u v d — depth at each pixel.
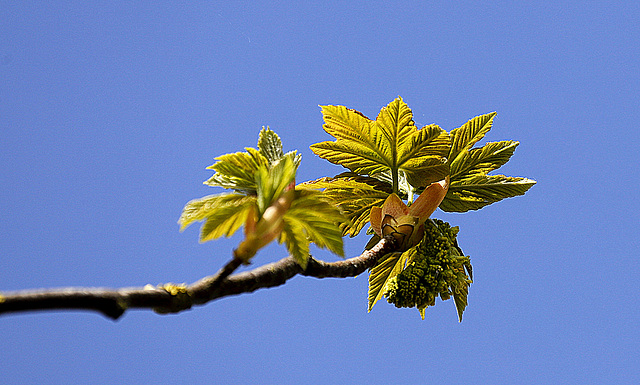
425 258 1.14
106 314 0.97
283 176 1.06
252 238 1.04
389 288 1.13
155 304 1.03
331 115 1.14
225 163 1.07
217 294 1.04
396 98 1.14
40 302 0.90
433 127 1.14
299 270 1.07
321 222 1.07
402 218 1.12
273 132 1.08
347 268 1.09
